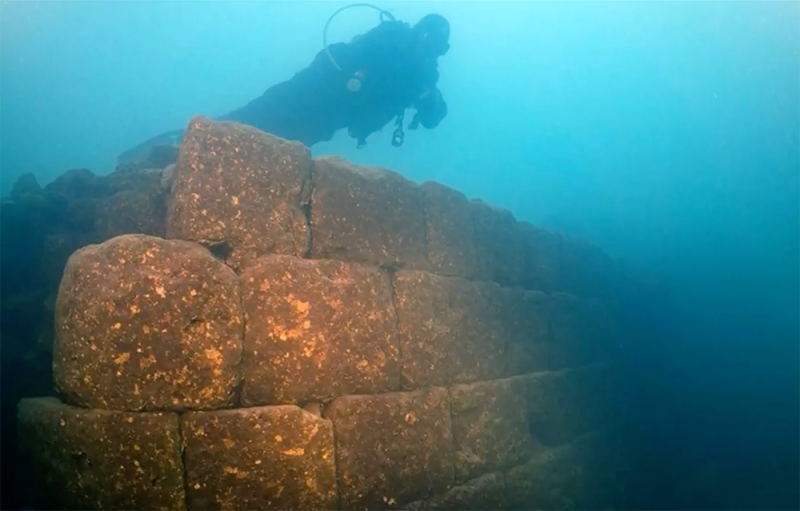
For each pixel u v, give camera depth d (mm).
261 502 2742
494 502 4324
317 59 6934
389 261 3998
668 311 10977
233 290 2928
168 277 2742
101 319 2621
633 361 8930
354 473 3229
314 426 2924
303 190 3520
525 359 5574
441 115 7516
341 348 3367
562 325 6668
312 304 3258
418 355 3988
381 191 4039
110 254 2721
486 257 5238
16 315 4133
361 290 3598
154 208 3832
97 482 2527
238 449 2734
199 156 3113
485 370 4766
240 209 3186
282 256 3240
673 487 8688
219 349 2803
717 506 8438
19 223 4469
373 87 6977
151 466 2570
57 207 4633
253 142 3311
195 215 3045
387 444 3473
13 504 3775
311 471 2867
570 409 6262
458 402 4242
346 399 3305
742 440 10531
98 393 2602
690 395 10867
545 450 5539
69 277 2748
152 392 2648
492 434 4555
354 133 7582
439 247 4547
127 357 2621
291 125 7094
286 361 3096
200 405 2742
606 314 8188
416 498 3652
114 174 4902
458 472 4082
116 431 2553
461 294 4645
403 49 6875
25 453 2816
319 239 3555
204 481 2670
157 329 2676
